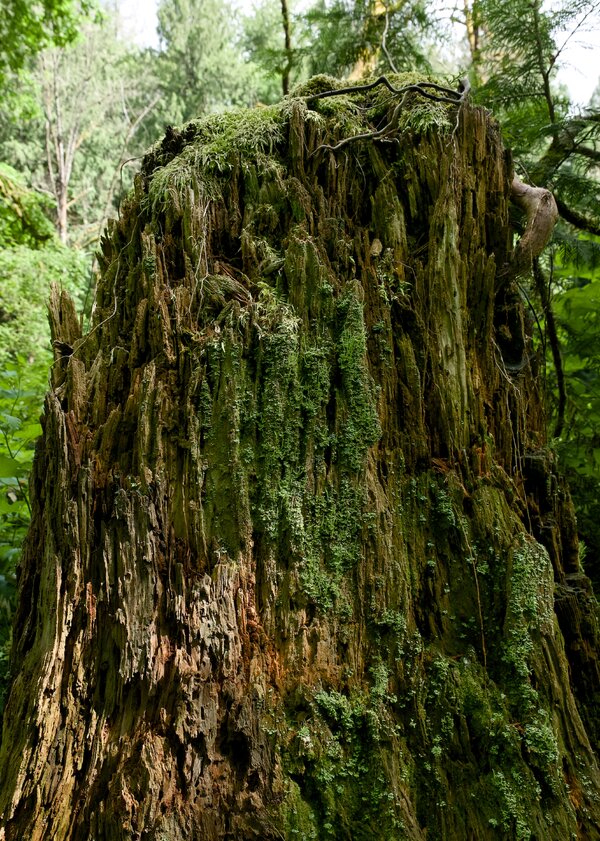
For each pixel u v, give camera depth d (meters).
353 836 1.47
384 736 1.57
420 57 4.12
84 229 20.50
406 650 1.69
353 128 2.15
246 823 1.37
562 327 3.75
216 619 1.53
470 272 2.07
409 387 1.93
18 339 9.39
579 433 3.75
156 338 1.80
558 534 2.16
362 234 2.06
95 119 21.55
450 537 1.84
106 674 1.55
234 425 1.69
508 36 3.30
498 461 2.09
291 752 1.50
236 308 1.79
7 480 2.84
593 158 3.43
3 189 8.78
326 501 1.73
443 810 1.57
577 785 1.69
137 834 1.32
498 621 1.79
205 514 1.66
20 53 8.34
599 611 2.14
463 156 2.10
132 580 1.56
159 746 1.41
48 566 1.69
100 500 1.69
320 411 1.77
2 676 2.29
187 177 1.98
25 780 1.47
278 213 2.03
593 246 3.17
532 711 1.69
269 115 2.16
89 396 1.84
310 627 1.63
